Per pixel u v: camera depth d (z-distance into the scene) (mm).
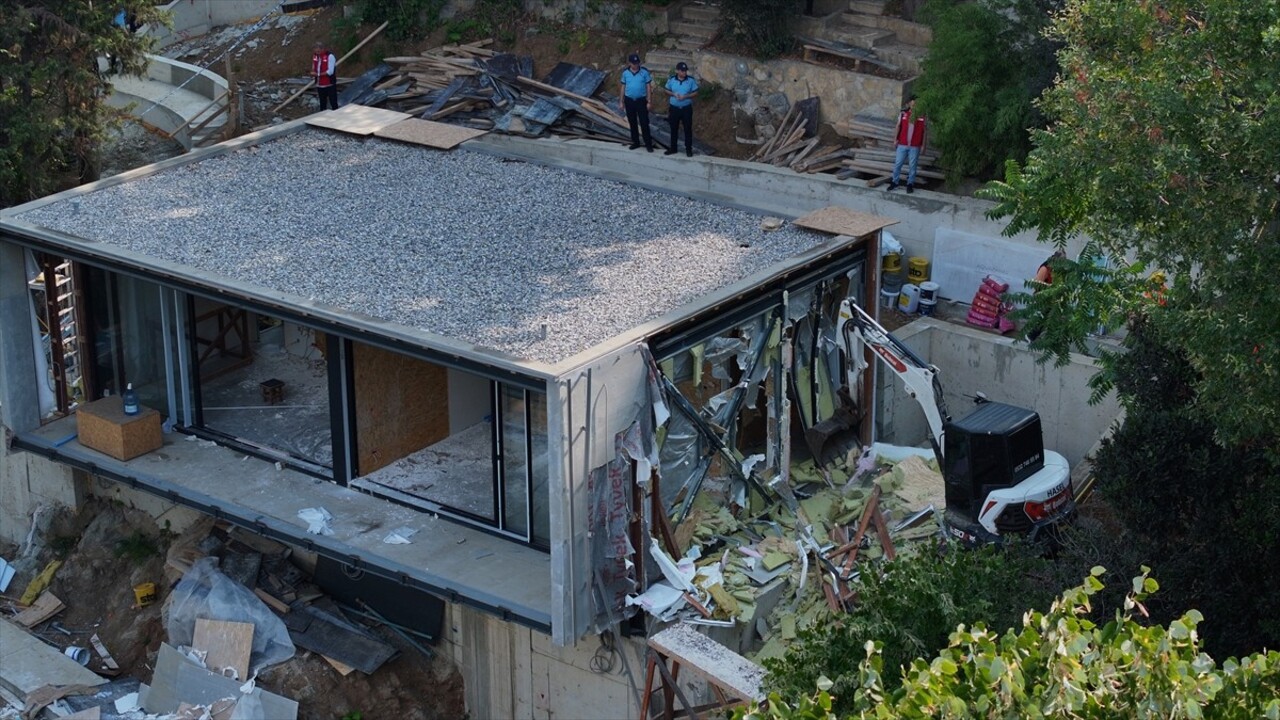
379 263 22641
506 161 27562
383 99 36188
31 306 24891
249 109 37281
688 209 25031
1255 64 16500
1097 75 18922
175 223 24297
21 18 30266
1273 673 10977
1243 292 16094
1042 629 11141
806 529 22422
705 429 21266
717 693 19109
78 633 25578
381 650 23297
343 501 23016
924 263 28531
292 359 27250
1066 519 21859
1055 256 23641
